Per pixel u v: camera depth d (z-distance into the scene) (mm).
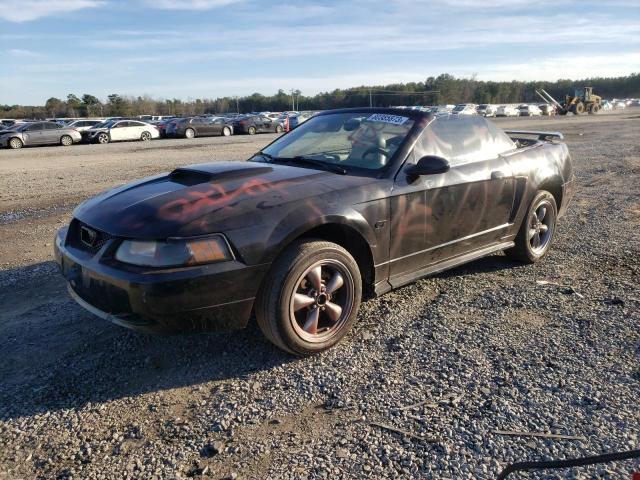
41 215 7699
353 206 3334
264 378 3031
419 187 3723
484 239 4410
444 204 3926
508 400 2744
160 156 16875
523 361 3133
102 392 2912
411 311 3896
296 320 3162
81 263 3029
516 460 2311
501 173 4402
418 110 4199
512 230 4688
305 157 4031
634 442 2400
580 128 26266
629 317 3707
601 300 4035
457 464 2293
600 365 3074
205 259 2791
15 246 5910
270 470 2291
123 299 2807
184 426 2613
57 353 3334
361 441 2465
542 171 4906
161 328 2828
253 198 3094
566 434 2469
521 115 54969
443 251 4047
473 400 2752
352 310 3396
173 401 2824
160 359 3260
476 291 4285
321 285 3234
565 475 2211
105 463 2361
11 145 24125
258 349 3365
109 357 3285
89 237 3123
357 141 4043
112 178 11641
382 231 3520
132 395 2883
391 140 3930
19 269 5023
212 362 3217
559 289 4289
